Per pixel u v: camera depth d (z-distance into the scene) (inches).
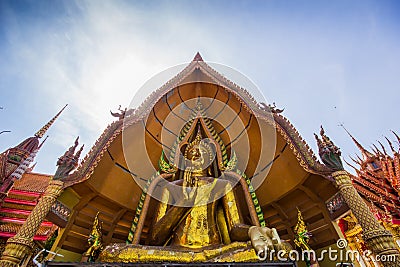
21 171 423.8
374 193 458.6
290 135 241.8
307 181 242.1
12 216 470.0
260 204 274.7
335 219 228.8
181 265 114.2
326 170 216.1
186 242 197.5
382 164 509.0
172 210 210.2
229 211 213.2
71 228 241.8
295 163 247.3
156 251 160.6
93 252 205.8
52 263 114.6
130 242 201.0
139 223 211.3
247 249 150.2
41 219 195.3
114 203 263.6
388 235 167.2
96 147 235.0
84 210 252.8
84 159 227.5
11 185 405.7
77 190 237.3
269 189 272.8
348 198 197.3
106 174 255.0
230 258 148.9
